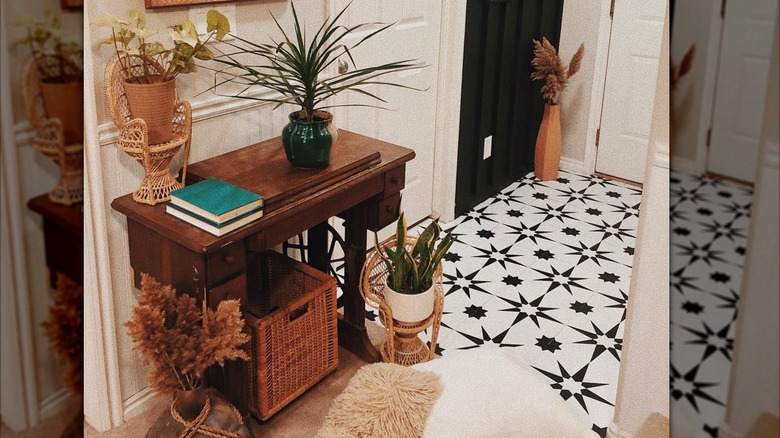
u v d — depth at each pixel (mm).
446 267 3545
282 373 2314
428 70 3619
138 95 1931
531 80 4566
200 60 2303
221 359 1962
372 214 2551
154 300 1911
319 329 2420
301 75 2195
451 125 3812
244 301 2123
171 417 2088
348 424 1882
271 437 2322
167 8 2145
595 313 3188
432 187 3967
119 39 1932
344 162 2373
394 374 1941
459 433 1838
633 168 4656
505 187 4562
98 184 2045
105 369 2266
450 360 2021
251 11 2436
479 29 3887
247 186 2152
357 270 2660
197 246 1888
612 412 2555
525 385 1914
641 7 4305
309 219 2221
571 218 4152
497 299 3281
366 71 2207
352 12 2990
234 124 2504
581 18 4520
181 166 2328
